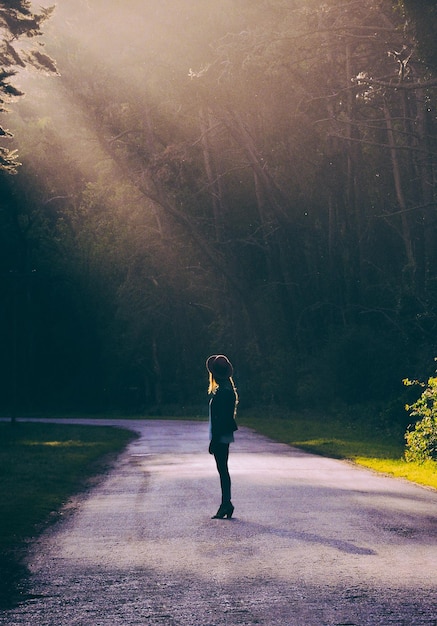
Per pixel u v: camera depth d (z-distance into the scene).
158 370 84.38
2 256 88.75
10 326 90.81
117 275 86.31
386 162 62.78
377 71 52.00
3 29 25.39
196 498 14.60
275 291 66.44
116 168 63.66
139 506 13.78
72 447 33.75
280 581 7.77
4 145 78.31
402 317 51.03
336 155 58.91
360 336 54.88
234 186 69.00
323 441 32.97
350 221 60.81
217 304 75.81
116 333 86.69
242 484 16.81
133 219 74.94
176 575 8.17
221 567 8.47
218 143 65.75
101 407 89.62
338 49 52.22
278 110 55.53
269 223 65.00
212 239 68.44
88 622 6.54
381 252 64.31
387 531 10.49
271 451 28.50
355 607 6.78
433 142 54.56
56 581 8.08
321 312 63.69
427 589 7.38
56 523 12.24
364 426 44.03
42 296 89.56
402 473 18.95
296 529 10.74
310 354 63.00
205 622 6.42
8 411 86.38
